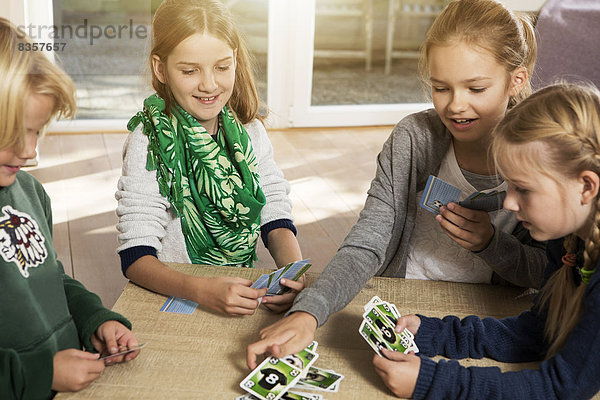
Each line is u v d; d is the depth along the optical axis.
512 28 1.27
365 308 1.15
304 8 4.26
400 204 1.41
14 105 0.93
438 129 1.42
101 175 3.56
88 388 1.00
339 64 5.73
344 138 4.36
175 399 0.98
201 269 1.39
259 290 1.21
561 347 1.01
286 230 1.68
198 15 1.41
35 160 3.67
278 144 4.18
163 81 1.51
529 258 1.33
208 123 1.60
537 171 0.98
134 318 1.20
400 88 5.21
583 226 1.01
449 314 1.24
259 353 1.03
